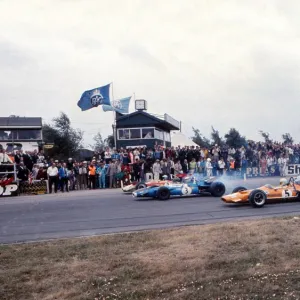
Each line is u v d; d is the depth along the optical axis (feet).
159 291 17.99
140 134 130.11
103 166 79.92
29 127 124.06
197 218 38.68
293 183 47.65
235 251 23.90
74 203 55.47
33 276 21.15
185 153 89.40
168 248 25.43
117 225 36.91
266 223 31.96
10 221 42.22
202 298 16.92
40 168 75.41
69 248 26.76
